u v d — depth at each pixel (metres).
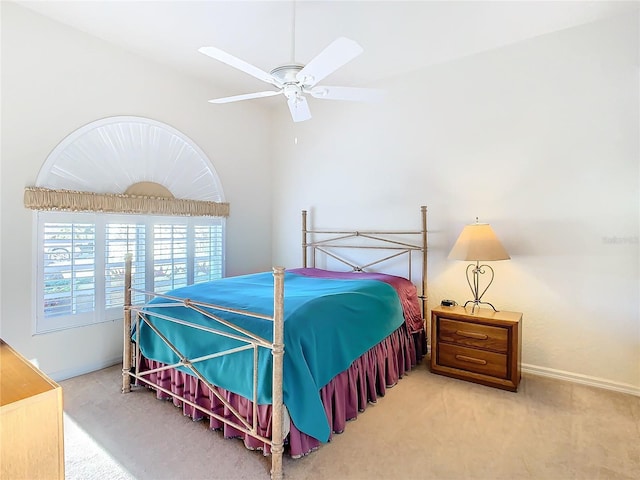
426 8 2.48
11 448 0.87
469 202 3.21
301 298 2.20
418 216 3.49
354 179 3.92
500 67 3.04
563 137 2.78
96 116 2.94
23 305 2.56
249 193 4.35
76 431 2.07
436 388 2.65
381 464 1.78
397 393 2.57
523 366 2.95
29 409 0.90
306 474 1.71
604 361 2.64
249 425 1.84
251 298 2.24
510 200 3.01
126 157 3.15
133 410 2.31
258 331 1.84
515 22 2.66
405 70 3.47
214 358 2.02
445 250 3.33
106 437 2.01
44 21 2.64
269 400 1.73
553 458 1.82
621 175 2.58
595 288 2.67
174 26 2.74
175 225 3.54
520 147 2.96
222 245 4.02
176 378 2.33
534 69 2.89
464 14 2.55
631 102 2.54
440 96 3.34
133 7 2.50
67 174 2.79
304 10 2.50
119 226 3.09
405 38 2.88
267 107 4.57
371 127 3.78
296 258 4.43
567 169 2.77
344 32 2.79
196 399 2.18
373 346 2.43
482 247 2.66
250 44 2.98
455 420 2.19
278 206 4.59
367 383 2.41
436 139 3.37
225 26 2.73
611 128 2.61
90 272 2.91
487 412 2.28
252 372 1.83
